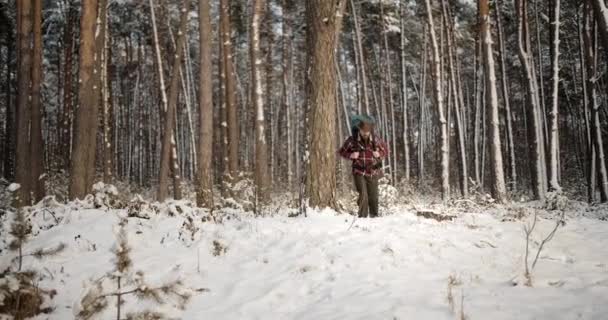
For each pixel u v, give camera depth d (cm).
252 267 492
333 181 725
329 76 731
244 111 3325
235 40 2788
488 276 409
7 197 1173
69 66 2297
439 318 311
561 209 966
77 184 1012
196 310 391
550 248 542
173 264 514
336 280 423
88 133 1032
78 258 546
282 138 3672
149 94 3391
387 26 2564
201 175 1041
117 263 342
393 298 358
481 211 932
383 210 898
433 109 3650
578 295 332
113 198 835
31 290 379
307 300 391
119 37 2959
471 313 312
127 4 2439
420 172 2364
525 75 1575
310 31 742
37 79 1295
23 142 1177
